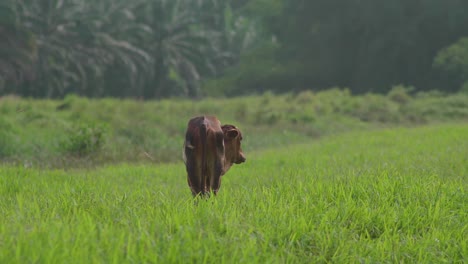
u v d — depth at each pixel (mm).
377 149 56344
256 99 134250
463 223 22844
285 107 115062
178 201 25094
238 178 39750
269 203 22891
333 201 24438
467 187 28969
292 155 54625
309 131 98312
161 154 64062
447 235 21078
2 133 60438
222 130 28391
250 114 108188
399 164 40031
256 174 41719
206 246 16656
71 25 195000
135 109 96125
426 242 20172
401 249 19828
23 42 174000
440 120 125938
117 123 77562
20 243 15156
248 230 18891
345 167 40875
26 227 17828
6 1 171625
